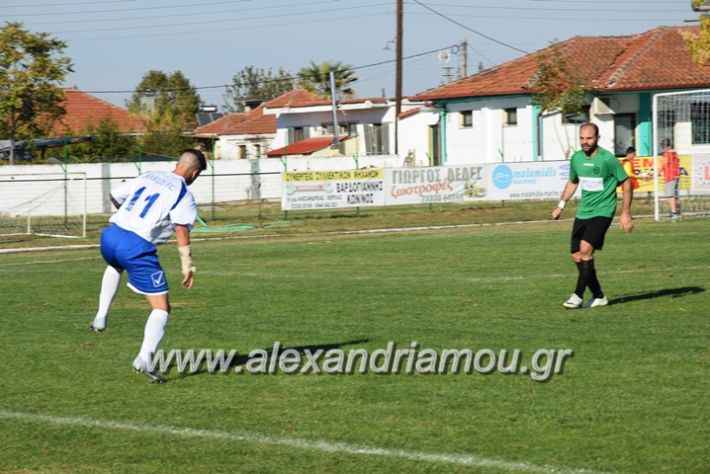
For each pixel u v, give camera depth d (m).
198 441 13.75
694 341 19.62
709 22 71.69
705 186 58.44
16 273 36.75
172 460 12.93
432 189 67.06
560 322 22.23
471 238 46.78
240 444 13.54
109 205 91.81
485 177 67.12
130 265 17.08
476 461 12.52
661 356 18.33
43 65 96.56
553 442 13.25
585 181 23.94
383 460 12.67
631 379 16.62
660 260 33.78
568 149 85.31
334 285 30.11
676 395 15.50
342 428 14.19
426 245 43.75
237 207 89.38
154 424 14.66
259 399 16.02
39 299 28.77
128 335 22.27
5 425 14.76
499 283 29.25
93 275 35.56
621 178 23.78
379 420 14.56
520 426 14.05
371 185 66.38
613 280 29.02
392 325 22.44
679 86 86.12
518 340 20.20
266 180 98.38
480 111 95.25
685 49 91.44
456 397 15.80
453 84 101.88
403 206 75.56
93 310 26.31
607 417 14.38
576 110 83.12
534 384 16.52
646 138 87.31
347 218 67.25
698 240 40.94
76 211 91.12
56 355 19.97
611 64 94.81
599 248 24.14
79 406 15.80
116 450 13.43
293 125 130.00
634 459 12.45
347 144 120.00
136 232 17.05
